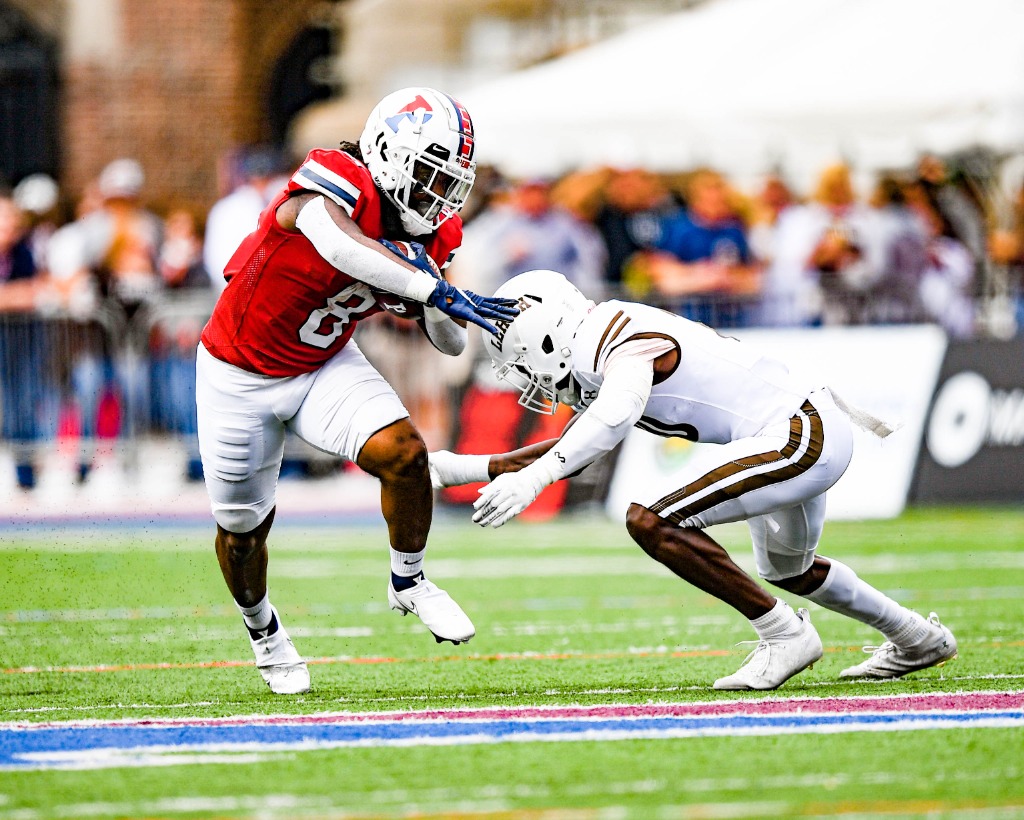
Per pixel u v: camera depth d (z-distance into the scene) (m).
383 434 15.85
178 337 40.81
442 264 16.80
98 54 63.38
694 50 45.22
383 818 11.26
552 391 16.44
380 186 15.79
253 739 13.99
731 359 16.34
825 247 39.47
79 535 36.03
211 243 40.22
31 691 17.28
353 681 17.70
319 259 15.58
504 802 11.64
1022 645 19.78
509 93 46.19
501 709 15.45
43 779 12.53
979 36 42.59
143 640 21.45
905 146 45.06
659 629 22.16
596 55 47.09
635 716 14.92
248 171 53.34
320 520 38.75
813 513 16.66
